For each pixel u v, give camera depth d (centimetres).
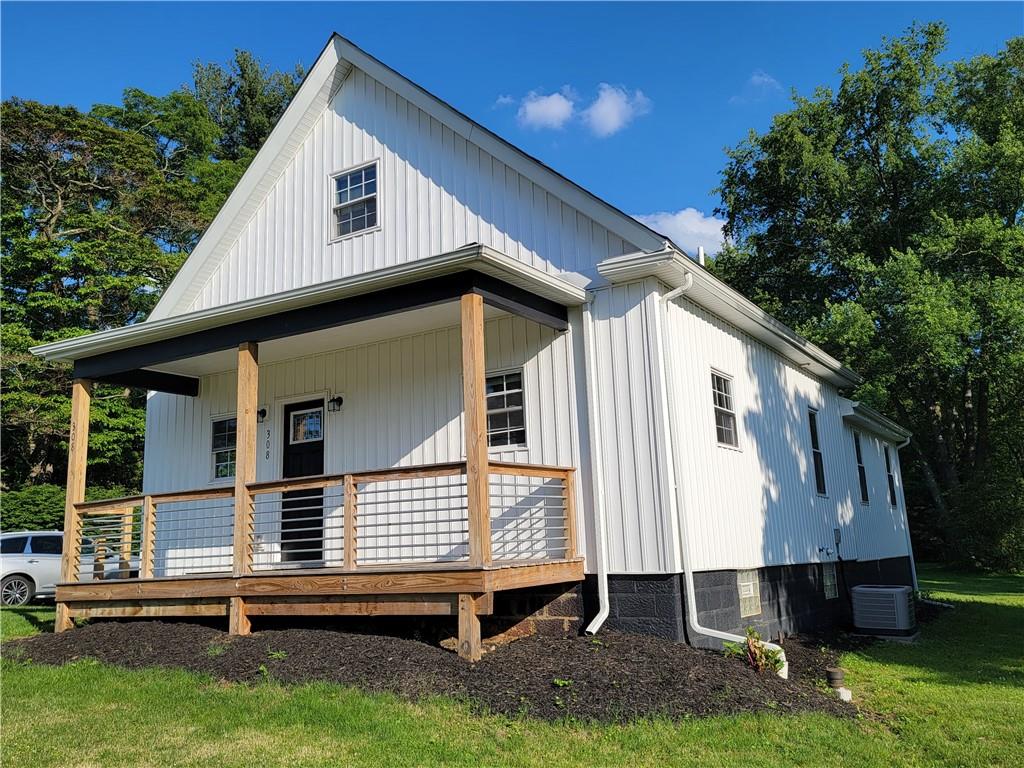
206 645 778
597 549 803
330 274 1093
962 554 2502
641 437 803
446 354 962
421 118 1050
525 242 925
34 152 2542
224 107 3750
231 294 1197
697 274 837
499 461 809
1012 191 2356
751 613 927
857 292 2723
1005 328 1861
